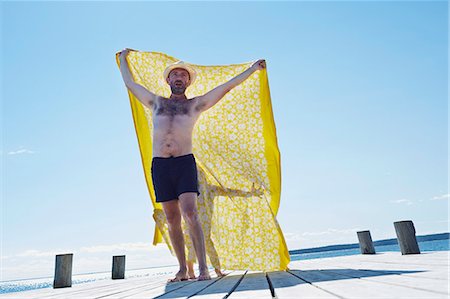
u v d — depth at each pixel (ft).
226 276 12.67
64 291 12.07
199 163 14.84
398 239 18.48
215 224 14.21
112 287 12.16
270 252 13.64
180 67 13.79
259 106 14.80
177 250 12.21
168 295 7.34
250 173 14.48
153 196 14.23
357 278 7.36
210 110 15.11
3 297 10.40
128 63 15.30
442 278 6.12
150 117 15.02
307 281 7.65
